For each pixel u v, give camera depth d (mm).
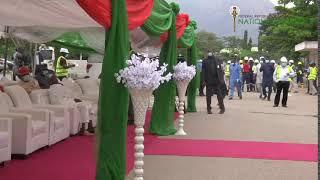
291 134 13422
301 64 46688
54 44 19500
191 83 18641
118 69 6980
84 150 10320
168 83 12867
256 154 10273
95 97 14922
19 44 19031
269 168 8891
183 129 13938
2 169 8297
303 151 10773
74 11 9820
